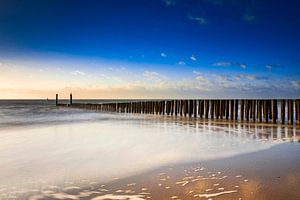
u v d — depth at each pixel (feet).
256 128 39.04
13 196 11.73
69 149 22.36
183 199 10.94
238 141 26.27
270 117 49.39
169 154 20.15
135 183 13.20
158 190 12.10
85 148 22.80
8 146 23.89
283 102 46.70
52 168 16.33
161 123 48.67
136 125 44.50
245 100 52.85
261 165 16.24
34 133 33.30
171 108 74.49
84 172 15.38
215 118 58.65
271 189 11.85
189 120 56.24
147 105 85.66
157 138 28.58
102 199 11.25
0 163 17.61
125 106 101.40
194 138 28.53
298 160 17.56
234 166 16.11
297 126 42.32
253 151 20.94
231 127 40.65
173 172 15.05
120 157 19.20
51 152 21.13
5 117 66.95
